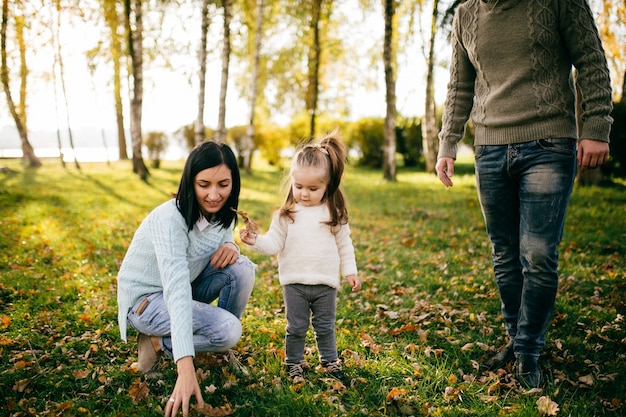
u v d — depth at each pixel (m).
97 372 2.76
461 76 2.89
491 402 2.50
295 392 2.54
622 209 8.16
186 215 2.47
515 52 2.49
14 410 2.38
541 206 2.46
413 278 4.76
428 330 3.44
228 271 2.75
